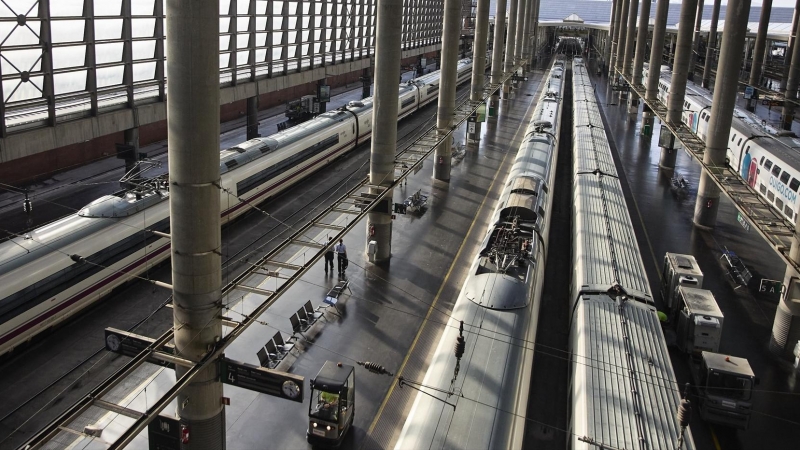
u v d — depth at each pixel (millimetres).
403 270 30016
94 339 22531
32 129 29125
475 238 34562
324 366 18562
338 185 42000
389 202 30047
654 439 14281
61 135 30625
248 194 34750
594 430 14500
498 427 13883
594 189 33438
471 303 19188
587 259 24016
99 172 40406
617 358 17391
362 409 19859
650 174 49750
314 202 38406
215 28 14211
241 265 28859
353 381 18672
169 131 14625
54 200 34969
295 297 26531
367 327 24672
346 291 27469
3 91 27453
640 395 15781
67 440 17453
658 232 36562
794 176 34031
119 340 15500
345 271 29453
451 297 27609
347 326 24656
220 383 16078
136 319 23969
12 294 20703
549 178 34000
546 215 28828
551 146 39812
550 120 47938
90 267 23844
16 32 27594
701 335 22156
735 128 45344
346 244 32656
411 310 26266
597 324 19141
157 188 28203
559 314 26078
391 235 31906
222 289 16250
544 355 22906
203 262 15320
